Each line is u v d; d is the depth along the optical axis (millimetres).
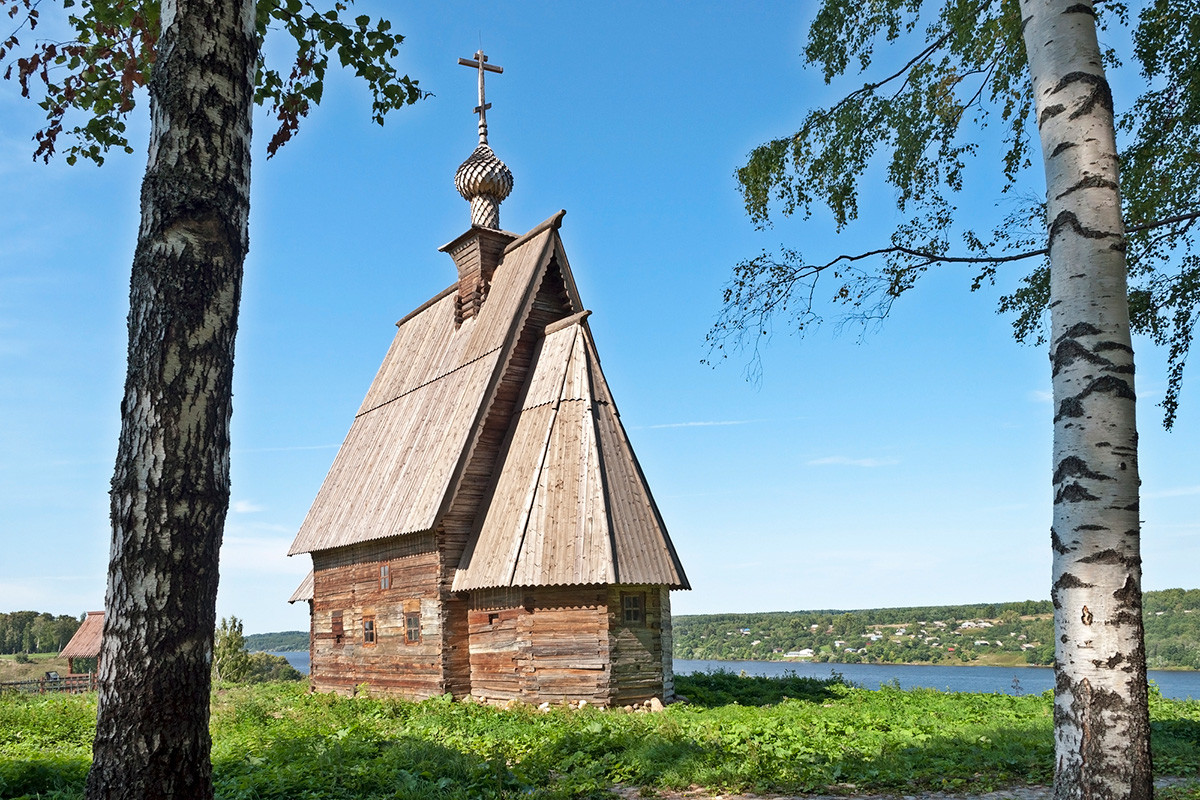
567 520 21547
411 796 10867
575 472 22328
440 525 23172
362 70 10258
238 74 6941
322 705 22297
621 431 23641
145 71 9625
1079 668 6242
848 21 12375
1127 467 6430
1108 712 6082
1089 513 6395
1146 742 6043
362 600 26719
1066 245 6902
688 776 12031
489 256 29422
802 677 27500
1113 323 6656
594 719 17578
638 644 21016
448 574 22953
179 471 6176
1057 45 7230
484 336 26922
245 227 6902
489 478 24203
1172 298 11227
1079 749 6148
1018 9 11125
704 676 27797
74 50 9594
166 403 6234
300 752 14078
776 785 11586
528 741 15070
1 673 74250
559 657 20750
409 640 24047
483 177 30703
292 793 11539
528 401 24719
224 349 6566
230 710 21312
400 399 30344
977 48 11547
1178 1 10812
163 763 5812
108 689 5902
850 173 12406
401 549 24891
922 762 12758
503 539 22125
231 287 6676
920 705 20797
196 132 6648
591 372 24297
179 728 5918
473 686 22328
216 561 6332
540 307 26688
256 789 11562
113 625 5980
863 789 11391
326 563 29156
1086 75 7098
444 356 29125
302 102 10383
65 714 21234
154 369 6281
